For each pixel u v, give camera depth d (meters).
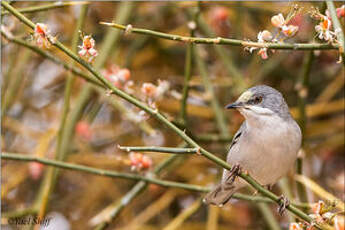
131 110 10.43
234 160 8.95
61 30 13.47
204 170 12.81
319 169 12.84
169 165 11.00
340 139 12.22
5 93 11.46
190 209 10.64
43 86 13.80
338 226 6.47
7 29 8.95
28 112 13.56
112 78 9.28
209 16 13.39
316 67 13.56
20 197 12.73
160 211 12.61
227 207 11.94
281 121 8.64
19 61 12.23
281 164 8.73
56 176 10.09
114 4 13.56
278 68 13.18
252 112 8.68
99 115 13.48
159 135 12.65
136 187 9.51
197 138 10.47
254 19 13.59
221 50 12.02
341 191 10.77
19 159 8.67
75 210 12.70
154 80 13.35
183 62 13.82
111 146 13.13
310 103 13.45
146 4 13.41
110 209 10.92
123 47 13.94
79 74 9.53
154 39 13.53
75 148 12.14
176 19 13.99
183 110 10.02
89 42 6.80
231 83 12.52
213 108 11.40
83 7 10.22
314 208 6.79
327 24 6.66
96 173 9.06
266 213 10.30
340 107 12.59
